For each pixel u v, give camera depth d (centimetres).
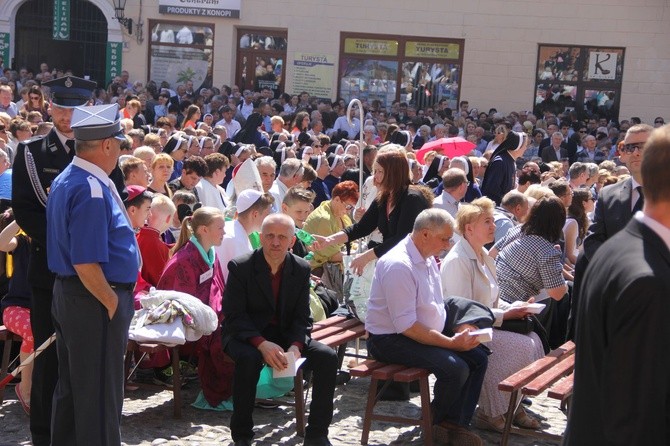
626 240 249
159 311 535
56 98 464
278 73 2302
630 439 238
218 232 579
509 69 2253
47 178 465
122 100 1789
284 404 577
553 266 579
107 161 421
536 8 2234
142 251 605
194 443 504
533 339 564
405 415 577
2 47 2288
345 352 706
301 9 2270
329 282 728
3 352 581
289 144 1315
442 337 510
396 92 2284
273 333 523
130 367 603
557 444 541
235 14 2262
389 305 516
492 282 577
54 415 427
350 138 1717
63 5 2295
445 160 1034
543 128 1995
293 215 700
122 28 2289
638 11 2208
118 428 425
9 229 545
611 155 1888
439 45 2266
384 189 591
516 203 736
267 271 515
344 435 536
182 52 2295
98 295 406
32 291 469
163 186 766
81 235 402
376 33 2267
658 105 2222
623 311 237
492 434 554
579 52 2239
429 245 520
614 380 239
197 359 616
